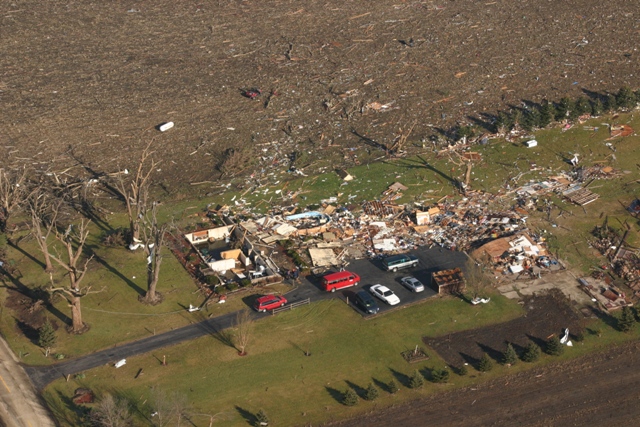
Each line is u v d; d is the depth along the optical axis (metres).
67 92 117.62
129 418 59.56
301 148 103.12
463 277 76.75
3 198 86.00
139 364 66.62
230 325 71.44
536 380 65.69
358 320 72.31
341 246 83.06
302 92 117.94
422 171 97.19
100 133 106.50
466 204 90.31
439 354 68.31
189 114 111.81
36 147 102.62
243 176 97.00
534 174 96.12
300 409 62.16
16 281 77.56
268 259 80.44
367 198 91.81
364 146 103.38
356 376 65.62
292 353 68.19
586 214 88.25
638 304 74.56
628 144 101.94
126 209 90.38
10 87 118.56
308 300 74.75
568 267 79.81
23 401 62.34
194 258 81.00
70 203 90.75
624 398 63.78
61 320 72.06
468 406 62.84
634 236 84.19
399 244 83.75
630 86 116.94
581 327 71.75
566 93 115.50
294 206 90.19
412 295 75.56
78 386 64.00
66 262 80.50
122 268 79.62
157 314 72.94
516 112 106.56
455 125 107.88
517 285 77.31
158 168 99.00
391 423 61.03
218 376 65.44
